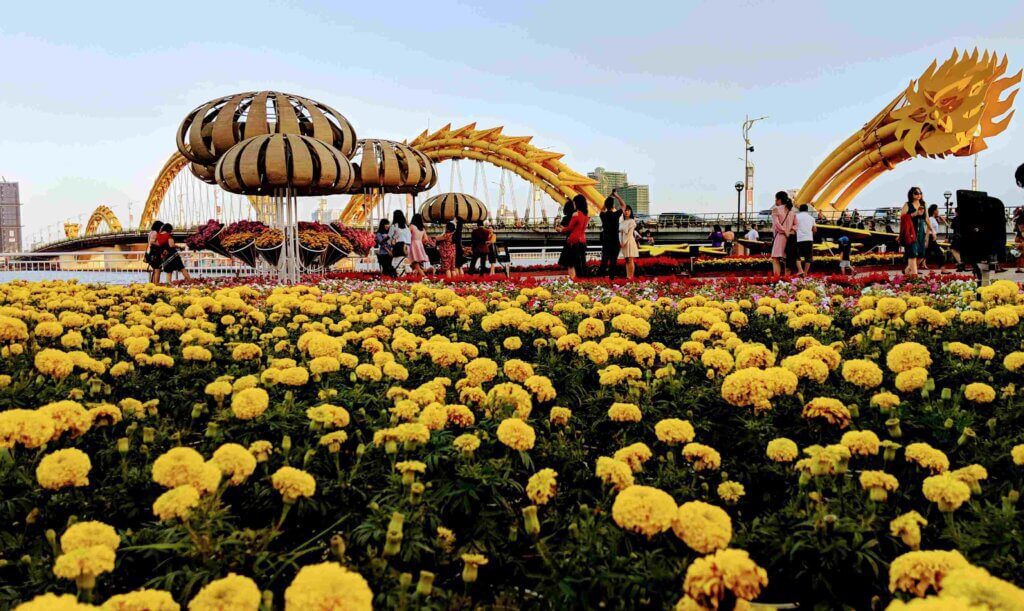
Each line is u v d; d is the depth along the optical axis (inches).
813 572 72.6
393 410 113.7
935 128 1745.8
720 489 90.1
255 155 707.4
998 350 160.2
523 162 2250.2
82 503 91.0
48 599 48.8
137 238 2492.6
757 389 107.8
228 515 84.0
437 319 221.5
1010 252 708.7
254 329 206.4
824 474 81.3
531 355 168.1
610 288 385.7
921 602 42.3
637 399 120.1
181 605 69.2
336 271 823.7
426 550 78.7
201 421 130.0
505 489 92.4
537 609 75.0
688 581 57.1
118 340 174.2
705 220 1979.6
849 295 332.5
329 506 89.4
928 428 106.9
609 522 80.4
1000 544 73.8
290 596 50.6
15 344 153.3
